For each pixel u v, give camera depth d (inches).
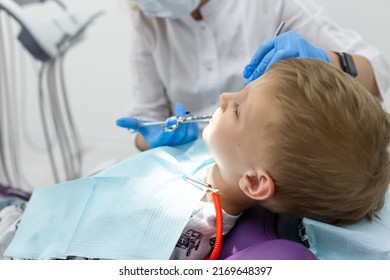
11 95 78.5
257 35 41.8
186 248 25.7
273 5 41.9
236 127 25.0
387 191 27.6
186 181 27.5
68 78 73.2
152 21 43.9
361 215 25.9
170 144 33.8
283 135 23.1
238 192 26.7
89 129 76.2
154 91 47.7
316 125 22.6
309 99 22.9
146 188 27.2
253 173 24.9
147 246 24.2
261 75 27.3
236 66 41.7
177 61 44.0
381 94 38.1
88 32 68.7
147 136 35.9
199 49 42.4
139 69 47.4
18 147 80.8
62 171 75.2
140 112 47.2
